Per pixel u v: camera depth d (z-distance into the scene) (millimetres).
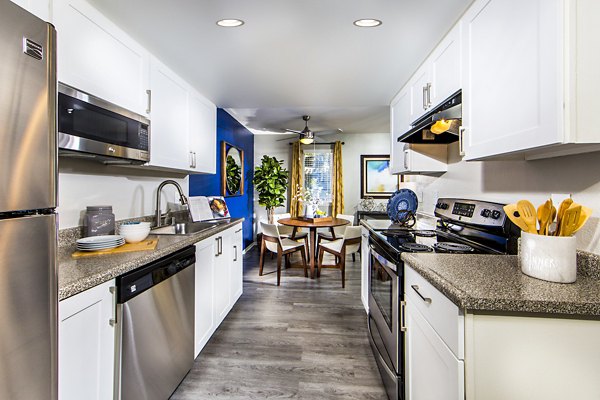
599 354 850
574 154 1142
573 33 853
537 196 1351
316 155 6324
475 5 1373
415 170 2379
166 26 1694
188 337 1839
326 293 3430
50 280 746
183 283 1776
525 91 1019
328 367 2012
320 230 5391
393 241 1781
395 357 1516
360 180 6293
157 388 1507
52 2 1257
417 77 2279
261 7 1520
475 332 880
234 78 2480
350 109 4410
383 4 1487
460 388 884
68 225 1654
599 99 854
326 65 2219
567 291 909
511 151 1103
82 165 1756
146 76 1959
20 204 664
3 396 627
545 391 868
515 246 1408
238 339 2367
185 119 2523
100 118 1501
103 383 1181
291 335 2441
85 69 1440
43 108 724
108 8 1518
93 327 1124
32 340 694
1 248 621
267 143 6441
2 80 619
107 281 1199
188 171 2764
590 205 1087
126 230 1691
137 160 1831
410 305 1394
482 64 1308
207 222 2832
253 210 6418
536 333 863
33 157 697
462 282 989
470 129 1420
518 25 1056
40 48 715
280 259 3734
